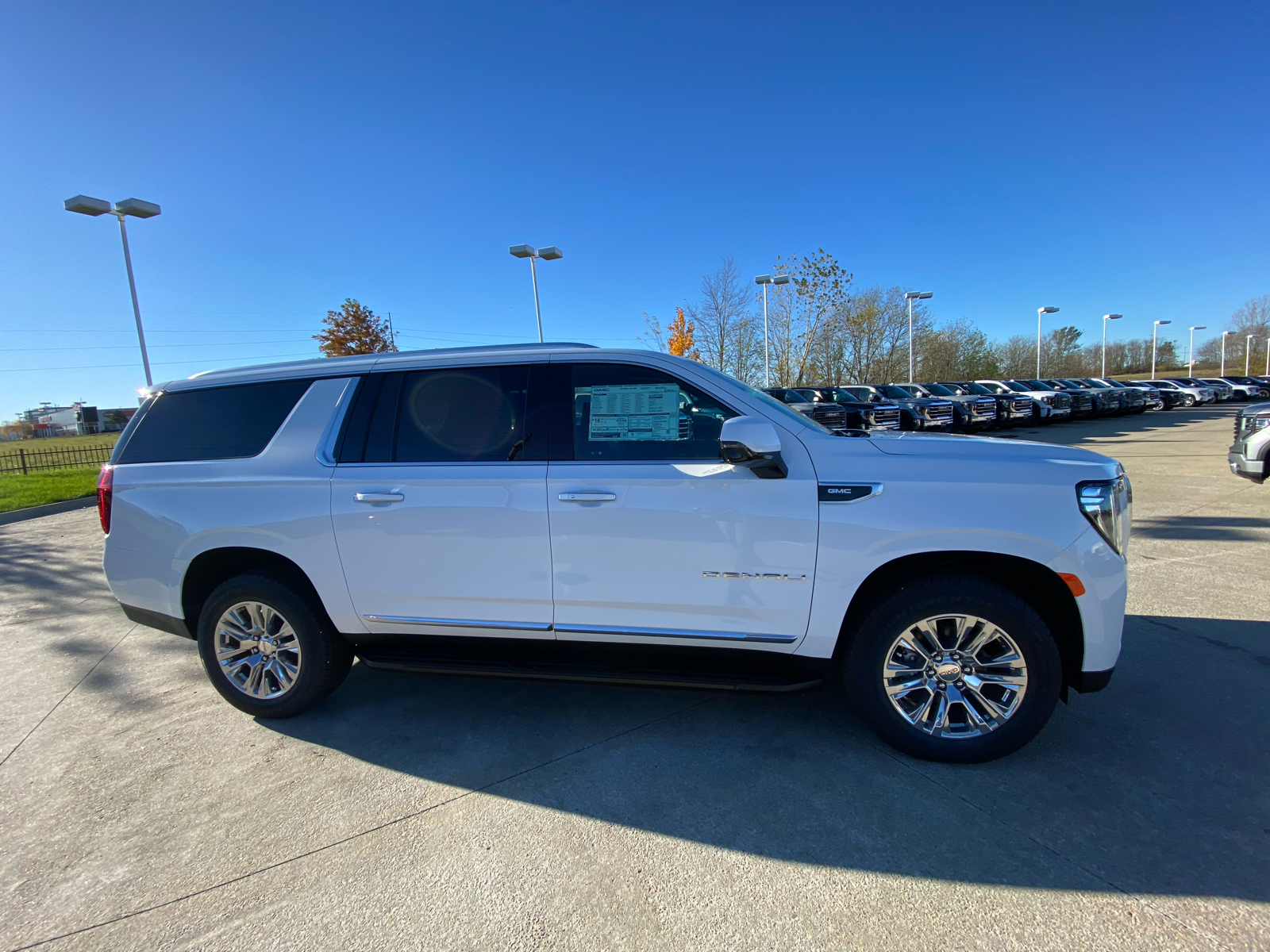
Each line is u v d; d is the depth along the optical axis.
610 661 3.03
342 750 3.06
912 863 2.20
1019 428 23.92
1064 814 2.43
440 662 3.14
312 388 3.30
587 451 2.96
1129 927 1.92
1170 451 14.36
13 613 5.49
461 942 1.95
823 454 2.77
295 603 3.20
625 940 1.93
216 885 2.22
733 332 32.72
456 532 2.98
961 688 2.74
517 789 2.70
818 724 3.15
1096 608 2.59
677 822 2.46
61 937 2.02
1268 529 6.71
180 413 3.46
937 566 2.79
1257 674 3.54
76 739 3.25
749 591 2.78
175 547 3.29
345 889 2.18
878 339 36.81
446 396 3.15
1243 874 2.11
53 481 15.70
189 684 3.92
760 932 1.95
